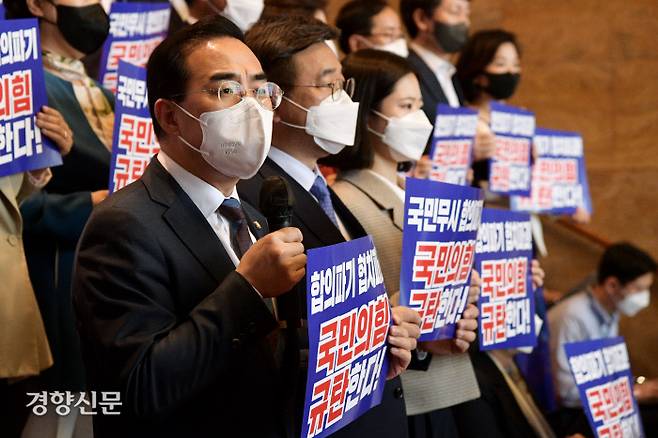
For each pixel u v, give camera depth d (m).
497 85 5.52
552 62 8.07
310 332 2.30
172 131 2.45
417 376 3.44
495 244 3.60
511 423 3.98
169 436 2.32
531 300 3.71
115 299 2.23
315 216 2.99
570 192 5.55
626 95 7.98
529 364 5.21
